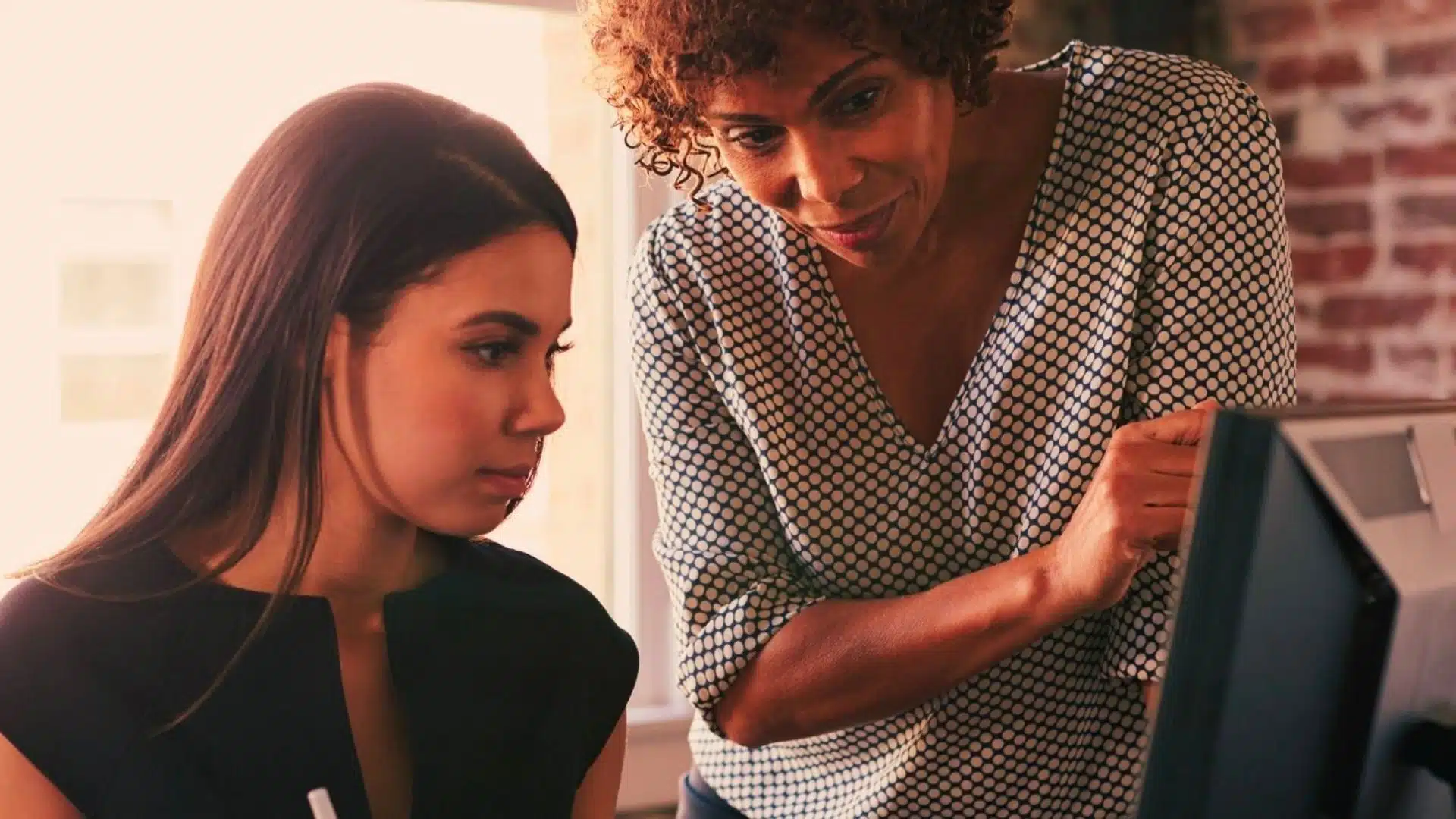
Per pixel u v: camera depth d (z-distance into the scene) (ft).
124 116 6.95
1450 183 8.73
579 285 8.16
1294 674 1.98
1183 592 1.96
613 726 3.88
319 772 3.23
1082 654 4.14
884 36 3.34
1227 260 3.90
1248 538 1.91
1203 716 1.94
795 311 4.27
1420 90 8.82
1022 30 9.36
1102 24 9.63
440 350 3.11
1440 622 2.11
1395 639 2.04
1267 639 1.94
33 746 3.07
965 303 4.22
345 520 3.32
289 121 3.28
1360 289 9.17
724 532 4.38
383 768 3.44
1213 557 1.93
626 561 8.38
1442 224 8.77
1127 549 3.49
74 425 7.04
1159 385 3.95
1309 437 1.96
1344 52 9.13
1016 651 3.85
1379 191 9.04
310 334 3.14
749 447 4.42
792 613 4.20
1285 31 9.36
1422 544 2.08
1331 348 9.32
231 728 3.18
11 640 3.12
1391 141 8.96
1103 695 4.24
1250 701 1.95
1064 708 4.22
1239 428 1.93
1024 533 4.15
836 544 4.29
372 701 3.44
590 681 3.79
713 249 4.39
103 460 7.13
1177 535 3.47
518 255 3.18
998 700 4.18
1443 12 8.68
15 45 6.69
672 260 4.43
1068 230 4.05
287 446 3.23
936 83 3.58
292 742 3.22
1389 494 2.05
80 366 7.00
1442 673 2.14
